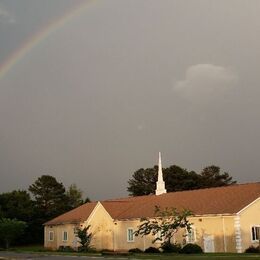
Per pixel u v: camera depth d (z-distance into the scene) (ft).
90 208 239.50
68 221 231.09
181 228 173.78
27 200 343.87
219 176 368.07
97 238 213.87
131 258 136.87
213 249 167.43
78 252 191.11
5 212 317.63
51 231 247.09
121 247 202.08
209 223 170.91
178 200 198.70
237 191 183.62
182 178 351.46
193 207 182.60
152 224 172.76
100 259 139.23
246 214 165.89
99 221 214.90
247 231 164.76
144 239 191.31
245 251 161.07
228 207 169.37
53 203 373.81
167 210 176.24
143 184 376.27
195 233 174.19
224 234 165.89
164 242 172.65
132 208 212.43
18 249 246.47
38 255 172.76
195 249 160.15
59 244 237.86
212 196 187.73
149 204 209.36
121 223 203.92
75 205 389.39
